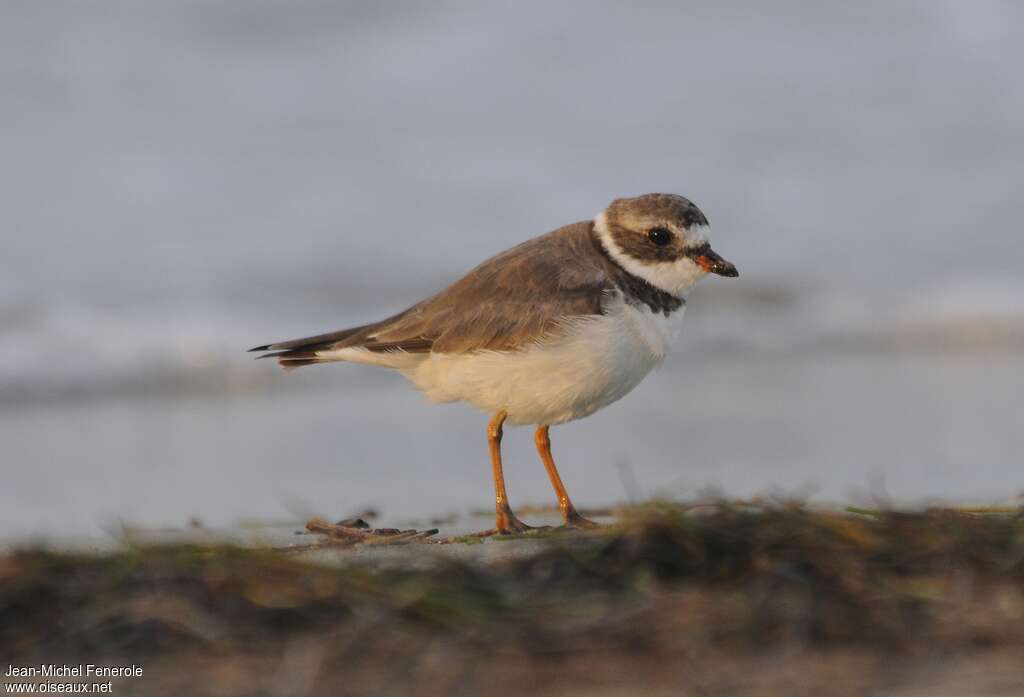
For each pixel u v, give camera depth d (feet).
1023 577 19.86
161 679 16.87
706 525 21.07
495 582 19.90
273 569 19.58
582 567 20.29
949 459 38.60
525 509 32.42
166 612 18.38
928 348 54.13
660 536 20.67
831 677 16.49
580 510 31.68
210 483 37.50
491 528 30.07
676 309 29.96
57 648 17.94
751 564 19.98
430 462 40.22
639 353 28.99
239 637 17.89
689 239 29.30
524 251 29.96
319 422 45.62
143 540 22.34
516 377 28.48
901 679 16.43
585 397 28.81
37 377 48.73
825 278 59.82
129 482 37.63
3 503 35.06
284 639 17.88
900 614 18.29
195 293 55.93
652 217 29.32
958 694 15.97
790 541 20.30
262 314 54.90
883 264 61.11
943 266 60.70
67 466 39.47
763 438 41.88
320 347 31.04
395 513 33.32
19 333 51.13
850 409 45.44
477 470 39.22
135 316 53.47
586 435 43.09
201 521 32.40
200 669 17.08
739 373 51.60
